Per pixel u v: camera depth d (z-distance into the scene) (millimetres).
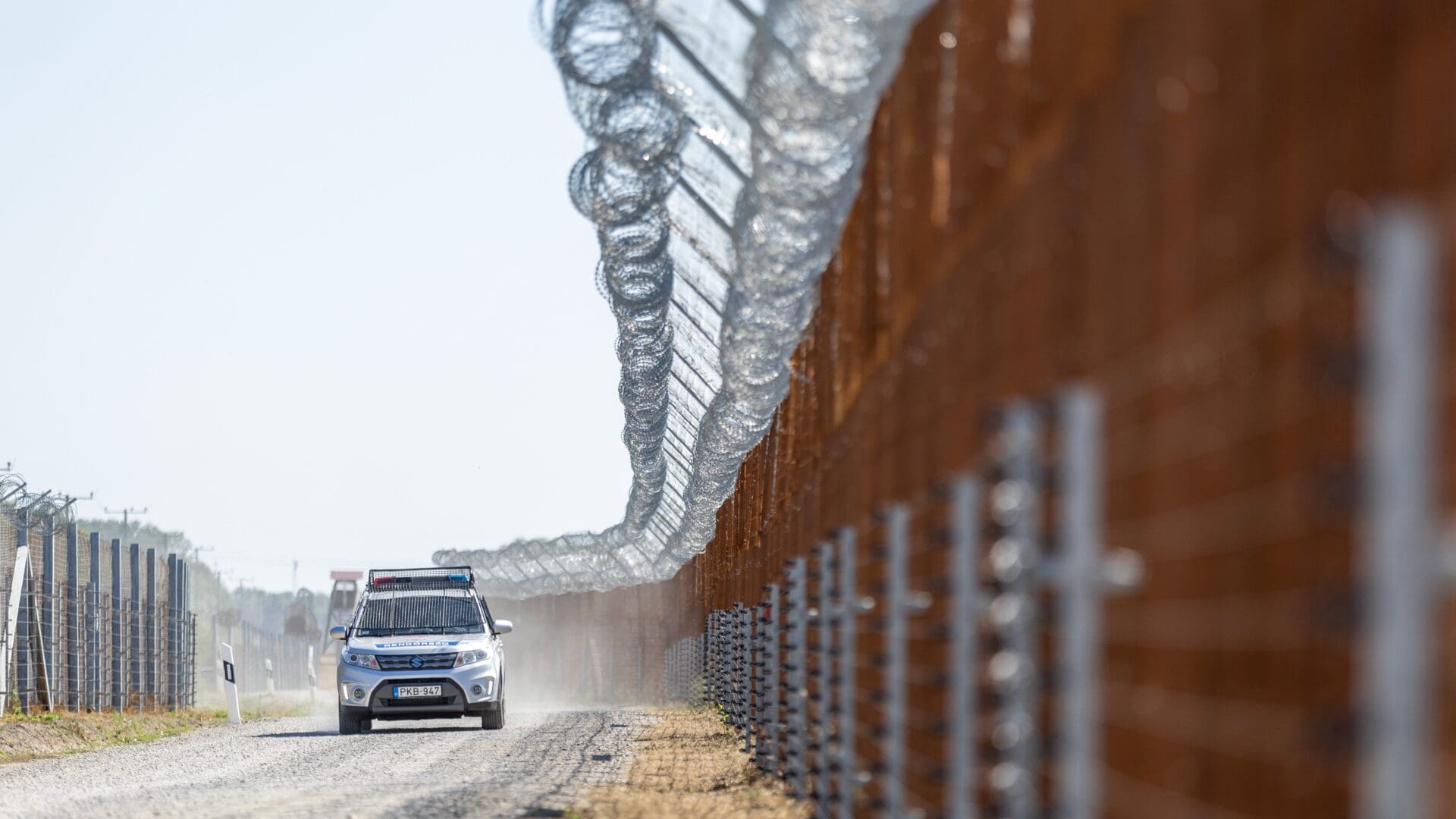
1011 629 11828
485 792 34438
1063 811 11000
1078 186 11883
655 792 34719
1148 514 9867
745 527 59031
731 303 36781
